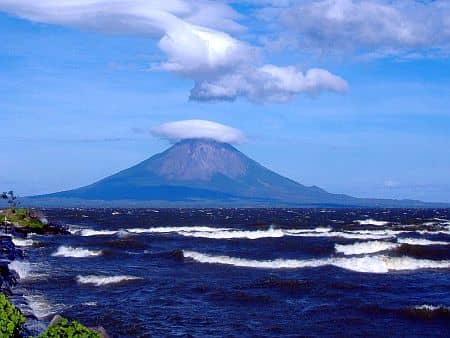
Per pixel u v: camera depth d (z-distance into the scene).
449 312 25.91
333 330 23.23
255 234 75.19
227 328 23.41
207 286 32.97
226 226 101.19
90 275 36.81
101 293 30.91
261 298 29.33
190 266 43.34
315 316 25.66
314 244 57.81
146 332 22.62
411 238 65.31
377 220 128.88
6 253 43.56
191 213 198.88
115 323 23.94
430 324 24.31
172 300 29.00
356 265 41.97
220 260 46.25
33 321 22.45
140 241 64.88
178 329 23.14
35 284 33.34
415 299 29.41
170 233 79.38
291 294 30.86
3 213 83.06
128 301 28.69
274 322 24.50
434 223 111.06
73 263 45.06
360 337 22.20
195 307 27.38
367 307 27.16
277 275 38.06
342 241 62.12
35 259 47.50
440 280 35.94
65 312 25.73
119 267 42.66
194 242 64.25
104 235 75.75
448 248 52.19
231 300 29.08
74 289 32.03
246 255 50.00
